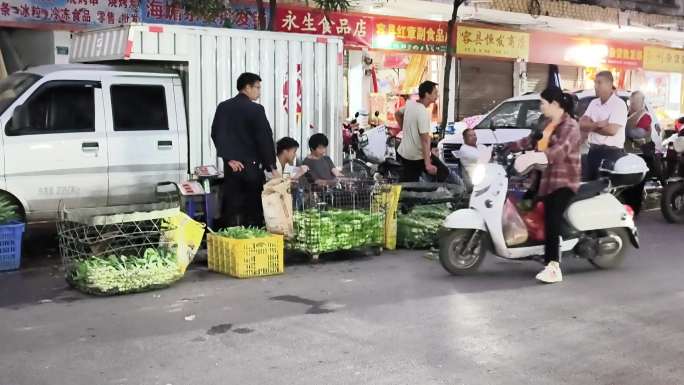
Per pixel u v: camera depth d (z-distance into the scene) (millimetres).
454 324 5977
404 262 8375
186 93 9195
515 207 7551
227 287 7172
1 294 6887
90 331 5758
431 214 9234
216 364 5039
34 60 12055
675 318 6184
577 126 7285
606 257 7977
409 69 17703
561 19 17734
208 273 7797
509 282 7426
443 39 16984
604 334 5738
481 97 18953
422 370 4938
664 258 8633
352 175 10344
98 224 6836
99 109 8547
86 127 8469
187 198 8633
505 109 12875
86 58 9523
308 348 5371
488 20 17562
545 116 7531
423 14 16078
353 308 6438
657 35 20781
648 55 22250
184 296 6824
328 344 5461
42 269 7941
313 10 14477
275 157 8766
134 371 4906
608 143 9562
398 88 17578
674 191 11172
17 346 5402
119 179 8664
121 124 8703
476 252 7730
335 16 14906
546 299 6762
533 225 7613
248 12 13484
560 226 7363
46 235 9828
